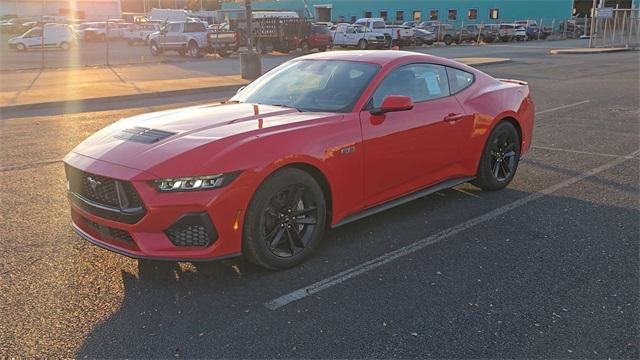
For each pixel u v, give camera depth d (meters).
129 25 52.28
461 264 4.10
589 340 3.11
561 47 38.16
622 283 3.77
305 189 4.02
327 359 2.96
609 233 4.68
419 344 3.09
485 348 3.05
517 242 4.50
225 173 3.56
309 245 4.12
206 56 33.25
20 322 3.35
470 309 3.46
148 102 14.16
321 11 67.56
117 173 3.59
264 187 3.74
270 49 32.94
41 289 3.77
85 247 4.48
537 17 62.09
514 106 5.86
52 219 5.16
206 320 3.37
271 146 3.79
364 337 3.16
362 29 36.12
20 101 13.66
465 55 29.95
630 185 6.07
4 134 9.57
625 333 3.17
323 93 4.69
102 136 4.24
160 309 3.50
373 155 4.43
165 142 3.81
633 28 35.81
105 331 3.25
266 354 3.02
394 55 5.06
